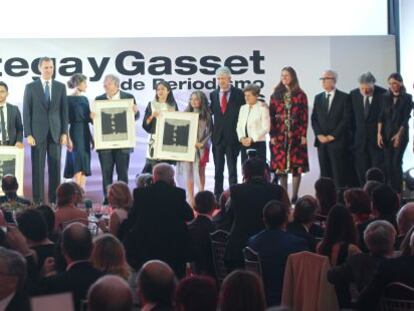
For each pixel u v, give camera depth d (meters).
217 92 14.81
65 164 15.17
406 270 6.43
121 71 16.34
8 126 14.64
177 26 16.66
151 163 14.78
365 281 6.81
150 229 8.45
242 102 14.74
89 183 15.98
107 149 14.80
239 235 8.43
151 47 16.38
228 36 16.41
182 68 16.38
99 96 15.02
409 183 15.48
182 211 8.55
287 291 6.96
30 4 16.48
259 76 16.42
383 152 14.82
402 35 16.64
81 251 6.37
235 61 16.41
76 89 14.95
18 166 14.48
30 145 14.75
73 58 16.31
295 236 7.53
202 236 9.09
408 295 6.39
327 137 14.78
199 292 4.94
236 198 8.52
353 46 16.58
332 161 14.84
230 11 16.67
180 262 8.50
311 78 16.50
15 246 7.11
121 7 16.58
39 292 6.23
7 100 16.25
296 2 16.70
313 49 16.48
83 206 12.97
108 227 9.90
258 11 16.69
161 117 14.67
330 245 7.27
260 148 14.50
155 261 5.54
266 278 7.41
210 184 16.02
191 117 14.70
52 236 8.52
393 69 16.61
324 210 9.20
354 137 14.94
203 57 16.38
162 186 8.56
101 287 4.92
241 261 8.40
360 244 8.16
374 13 16.77
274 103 14.52
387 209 8.49
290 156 14.45
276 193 8.52
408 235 6.82
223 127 14.72
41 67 14.60
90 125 16.14
